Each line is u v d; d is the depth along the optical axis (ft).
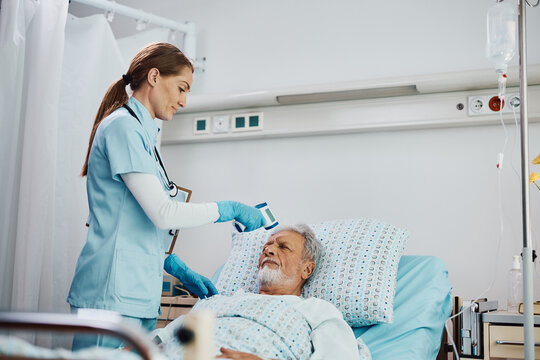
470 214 8.15
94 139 5.76
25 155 7.28
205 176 10.03
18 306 6.97
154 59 5.87
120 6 8.98
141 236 5.58
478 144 8.25
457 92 8.23
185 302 8.18
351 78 9.16
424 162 8.52
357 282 6.46
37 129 7.31
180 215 5.45
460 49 8.50
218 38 10.33
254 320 5.26
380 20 9.09
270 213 6.75
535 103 7.77
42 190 7.25
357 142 8.98
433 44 8.68
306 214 9.17
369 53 9.09
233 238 8.07
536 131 7.96
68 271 8.11
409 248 8.41
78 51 8.54
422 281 6.88
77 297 5.46
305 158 9.31
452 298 7.04
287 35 9.77
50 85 7.45
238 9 10.25
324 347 5.20
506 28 6.02
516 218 7.88
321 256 6.93
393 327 6.23
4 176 7.43
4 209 7.38
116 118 5.58
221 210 5.99
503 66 6.15
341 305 6.38
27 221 7.14
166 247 6.34
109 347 5.20
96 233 5.59
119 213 5.52
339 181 9.02
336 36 9.37
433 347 6.18
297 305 5.58
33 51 7.50
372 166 8.83
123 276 5.40
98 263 5.41
